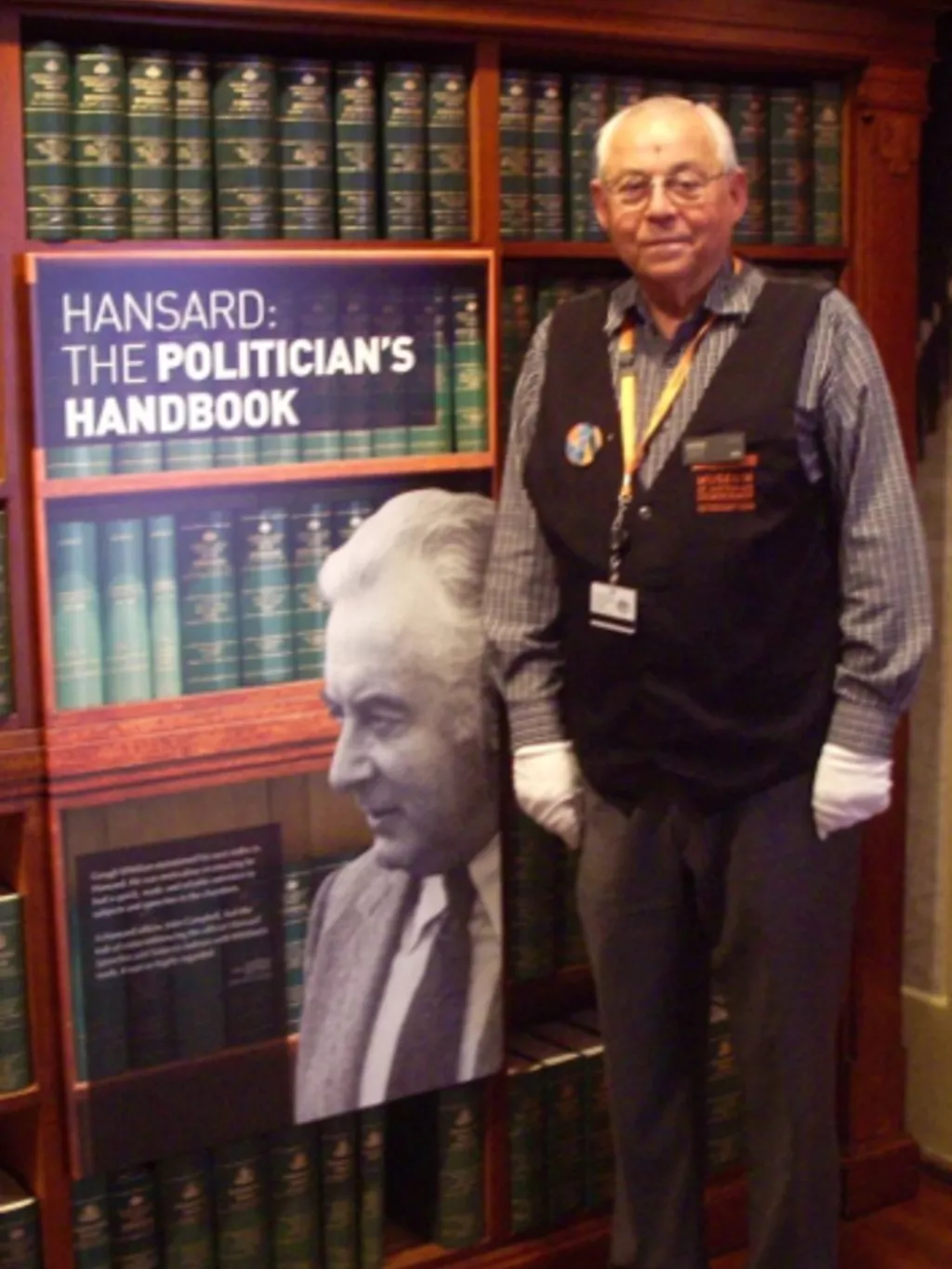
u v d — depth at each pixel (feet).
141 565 8.02
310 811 8.53
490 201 8.60
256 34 8.13
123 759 7.99
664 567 7.55
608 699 7.91
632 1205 8.52
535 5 8.42
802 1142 8.05
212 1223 8.77
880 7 9.43
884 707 7.63
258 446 8.20
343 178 8.34
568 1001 10.27
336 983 8.70
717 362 7.65
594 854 8.18
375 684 8.61
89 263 7.57
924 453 10.49
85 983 8.07
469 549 8.79
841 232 9.77
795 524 7.57
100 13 7.58
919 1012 11.01
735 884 7.89
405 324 8.53
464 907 9.00
